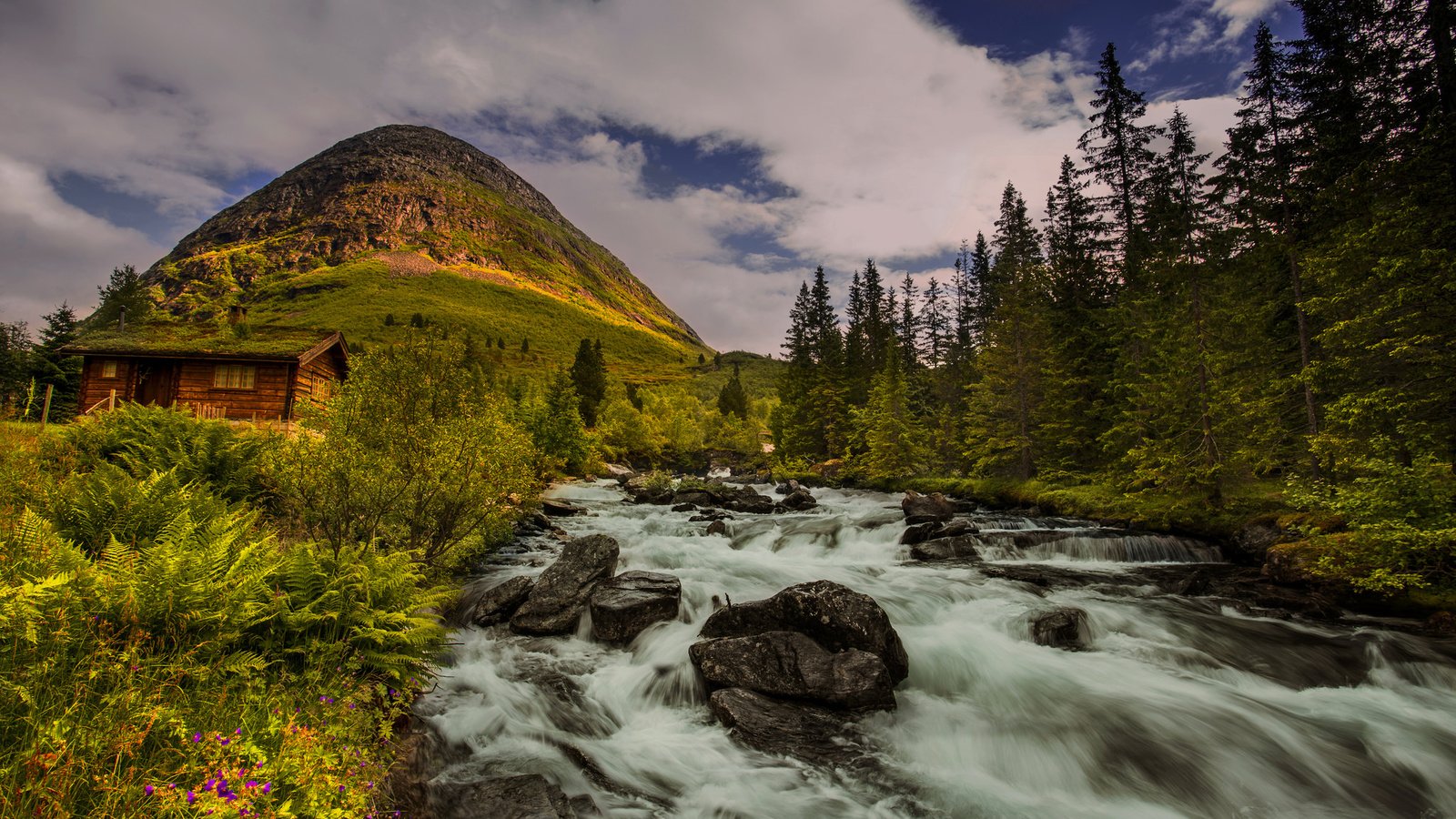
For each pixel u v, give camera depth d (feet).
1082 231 118.93
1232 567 51.80
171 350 79.61
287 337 90.48
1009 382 103.91
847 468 150.20
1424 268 40.11
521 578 37.04
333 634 19.51
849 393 177.27
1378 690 28.30
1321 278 46.50
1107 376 93.76
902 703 26.08
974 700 26.55
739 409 318.24
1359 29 65.36
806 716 24.30
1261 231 67.77
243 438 40.63
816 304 241.76
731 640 27.96
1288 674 29.66
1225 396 61.26
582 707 25.18
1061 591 42.73
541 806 16.76
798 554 60.39
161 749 12.37
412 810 16.20
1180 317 67.92
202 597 16.06
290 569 19.92
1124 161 110.83
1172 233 79.36
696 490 101.60
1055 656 31.01
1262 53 71.87
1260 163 70.85
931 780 20.81
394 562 23.06
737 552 55.01
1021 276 120.26
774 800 19.36
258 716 14.98
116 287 212.84
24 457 32.60
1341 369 47.91
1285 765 22.02
